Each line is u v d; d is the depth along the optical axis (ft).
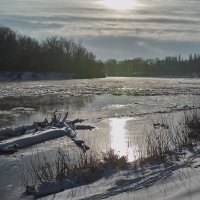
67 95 160.76
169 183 33.30
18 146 58.85
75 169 40.22
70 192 34.47
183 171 36.22
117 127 77.92
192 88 212.02
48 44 383.45
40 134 64.80
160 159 42.04
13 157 53.06
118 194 32.22
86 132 72.43
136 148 55.31
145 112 102.99
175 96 156.56
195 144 48.96
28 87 207.72
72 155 52.90
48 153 55.21
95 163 41.14
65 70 382.63
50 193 36.42
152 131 69.56
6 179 42.42
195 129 58.85
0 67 323.57
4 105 122.93
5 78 311.06
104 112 104.83
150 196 30.99
